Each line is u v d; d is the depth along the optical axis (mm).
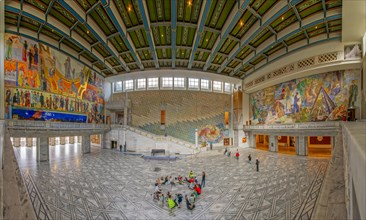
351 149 2115
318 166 15352
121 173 14156
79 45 17406
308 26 14070
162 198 9164
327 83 17969
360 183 1341
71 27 15523
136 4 13375
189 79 29219
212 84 30094
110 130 27156
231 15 13977
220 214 7898
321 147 26766
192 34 17828
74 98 20422
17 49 14266
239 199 9383
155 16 14977
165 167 16297
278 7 12555
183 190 10789
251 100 28250
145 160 19422
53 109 17453
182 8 14023
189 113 28828
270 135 24438
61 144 33469
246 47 19359
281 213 7809
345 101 16812
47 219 7227
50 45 17125
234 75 28484
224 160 19391
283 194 9750
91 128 22750
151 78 29047
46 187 10602
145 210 8281
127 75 27438
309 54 18031
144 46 20000
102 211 8117
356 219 1706
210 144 27016
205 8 12422
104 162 18141
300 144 20500
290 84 21375
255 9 13492
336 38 16016
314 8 13039
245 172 14367
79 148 28438
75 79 20594
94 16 14477
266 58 22016
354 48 15727
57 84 17953
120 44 19234
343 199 2916
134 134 25625
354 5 11289
